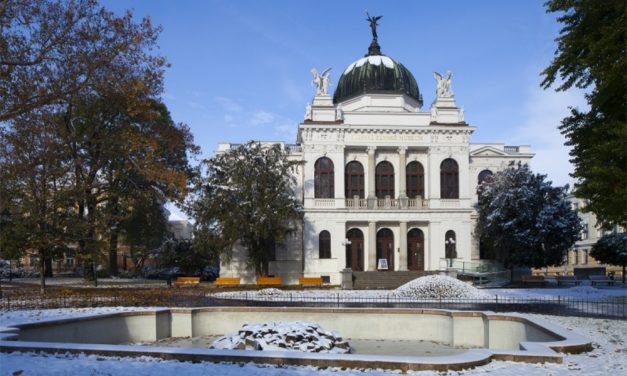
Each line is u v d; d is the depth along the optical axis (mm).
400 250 56625
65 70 30188
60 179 38250
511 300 32156
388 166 59000
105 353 13633
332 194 57125
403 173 57719
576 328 19547
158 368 12180
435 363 12188
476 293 34656
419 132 57781
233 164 50625
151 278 61938
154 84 35844
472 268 54531
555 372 12062
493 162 61094
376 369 12281
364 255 57250
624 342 16359
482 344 21391
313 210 55938
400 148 57719
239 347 18375
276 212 49000
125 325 22391
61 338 19344
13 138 31312
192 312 23812
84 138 39156
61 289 37250
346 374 11805
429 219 56844
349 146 57562
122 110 38344
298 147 60938
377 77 61406
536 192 51406
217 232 49656
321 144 57094
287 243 57062
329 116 57750
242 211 48938
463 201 57312
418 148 58156
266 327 19500
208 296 35188
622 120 22953
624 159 21891
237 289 43250
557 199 51969
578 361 13227
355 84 62250
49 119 32469
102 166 43125
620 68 20578
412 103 62906
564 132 24859
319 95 58000
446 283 34656
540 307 27734
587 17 22953
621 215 22531
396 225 57562
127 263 81875
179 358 13148
